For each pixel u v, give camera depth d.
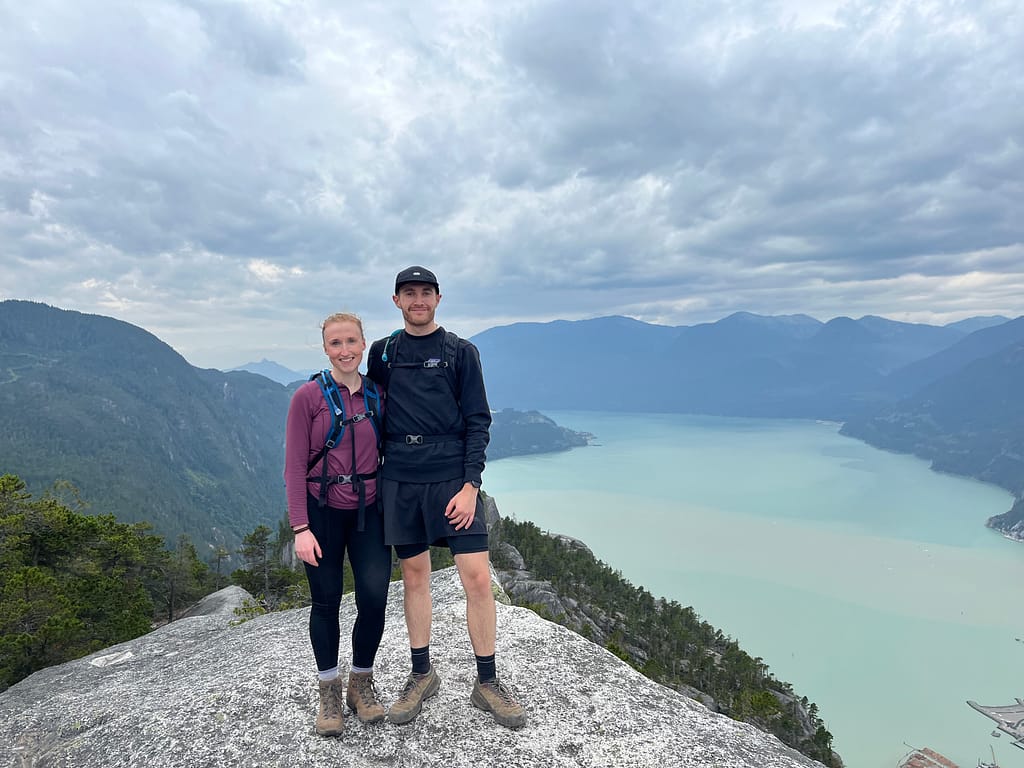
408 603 4.23
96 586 26.16
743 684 69.69
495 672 4.23
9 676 19.52
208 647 6.74
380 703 4.17
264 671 4.80
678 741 4.01
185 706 4.34
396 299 4.18
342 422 3.93
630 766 3.73
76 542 29.53
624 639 76.31
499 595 7.03
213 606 22.73
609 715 4.25
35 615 21.66
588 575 91.19
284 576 45.88
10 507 26.98
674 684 63.75
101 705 4.73
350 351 3.94
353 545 4.06
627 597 90.44
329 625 3.99
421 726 4.04
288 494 3.91
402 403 4.09
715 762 3.81
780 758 3.99
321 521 3.96
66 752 4.05
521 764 3.71
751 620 184.25
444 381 4.07
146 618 28.16
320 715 3.96
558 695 4.47
